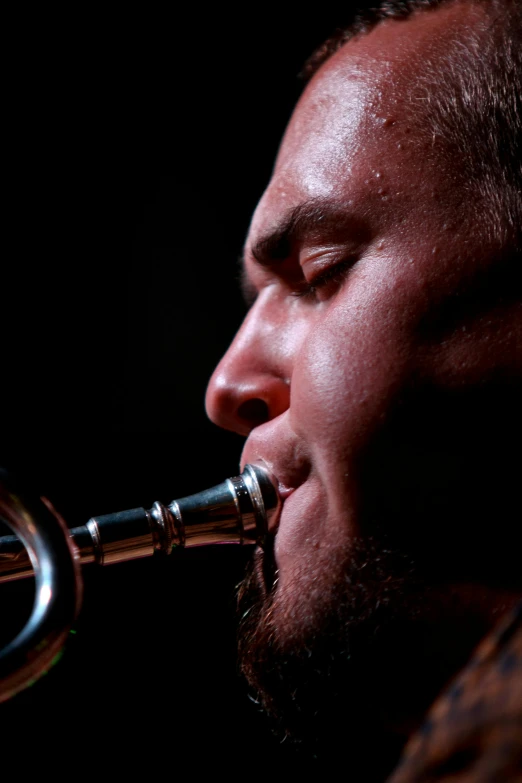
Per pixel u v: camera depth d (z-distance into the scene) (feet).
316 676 2.71
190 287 8.75
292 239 2.90
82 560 2.79
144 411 8.48
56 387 8.38
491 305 2.55
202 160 8.82
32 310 8.50
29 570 2.85
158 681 6.64
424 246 2.61
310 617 2.65
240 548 6.78
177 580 6.80
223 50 8.62
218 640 6.73
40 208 8.64
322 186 2.80
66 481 8.09
